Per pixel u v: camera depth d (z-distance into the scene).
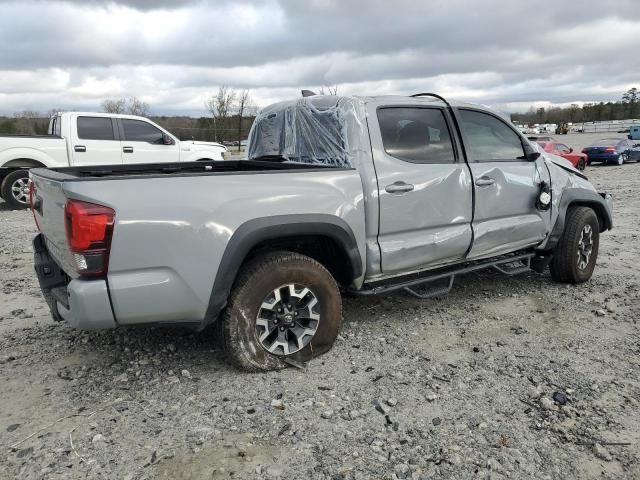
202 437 2.78
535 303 4.85
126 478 2.46
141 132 11.42
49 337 4.07
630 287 5.31
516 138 4.91
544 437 2.80
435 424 2.90
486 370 3.53
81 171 4.23
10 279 5.74
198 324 3.19
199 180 3.08
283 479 2.47
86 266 2.83
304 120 4.32
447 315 4.54
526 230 4.82
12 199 10.52
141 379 3.40
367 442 2.75
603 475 2.51
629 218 9.79
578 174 5.57
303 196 3.40
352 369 3.52
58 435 2.80
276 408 3.04
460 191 4.25
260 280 3.32
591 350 3.84
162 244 2.95
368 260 3.81
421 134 4.13
